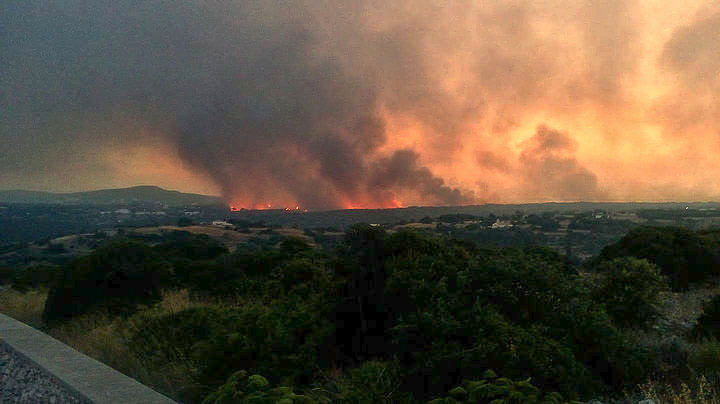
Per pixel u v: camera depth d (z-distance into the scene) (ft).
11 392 19.72
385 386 17.88
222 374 20.13
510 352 17.85
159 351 23.49
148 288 39.42
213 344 21.08
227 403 15.02
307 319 23.27
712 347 21.58
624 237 67.82
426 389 18.34
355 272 24.91
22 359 19.29
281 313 23.85
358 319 24.53
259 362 20.40
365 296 24.45
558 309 22.07
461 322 19.88
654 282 31.37
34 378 18.10
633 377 20.11
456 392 14.02
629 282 31.07
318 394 18.80
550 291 22.48
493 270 22.75
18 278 60.90
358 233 25.90
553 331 20.99
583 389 18.48
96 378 15.89
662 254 57.62
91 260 38.52
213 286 43.91
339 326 24.29
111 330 29.63
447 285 22.79
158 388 20.95
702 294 47.93
